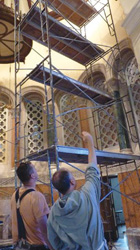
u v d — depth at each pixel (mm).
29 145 8609
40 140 8617
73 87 5750
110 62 7309
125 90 7168
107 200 7191
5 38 7258
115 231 7102
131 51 7020
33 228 2102
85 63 7254
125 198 6156
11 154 8281
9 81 9117
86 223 1597
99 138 7539
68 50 6477
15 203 2287
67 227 1619
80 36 5875
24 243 2074
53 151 4008
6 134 8695
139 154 6180
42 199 2186
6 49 7734
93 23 8453
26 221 2127
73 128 8133
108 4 7402
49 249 2104
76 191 1748
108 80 7199
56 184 1775
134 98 6832
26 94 9062
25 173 2330
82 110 8055
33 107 9109
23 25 5551
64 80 5332
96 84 8133
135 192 5945
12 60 8195
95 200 1736
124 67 7215
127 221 5973
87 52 6629
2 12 6383
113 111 6945
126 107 7000
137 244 5234
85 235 1579
